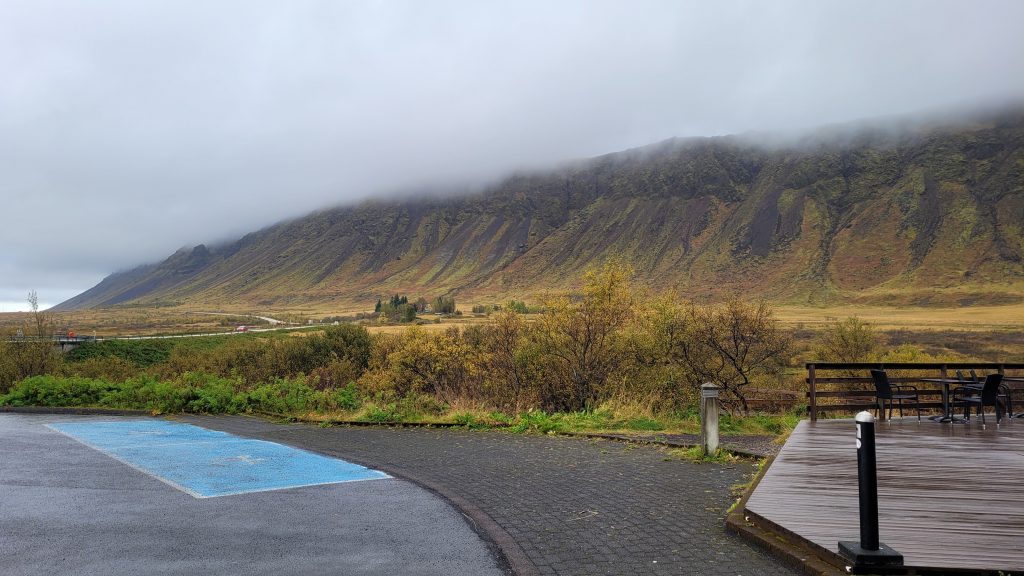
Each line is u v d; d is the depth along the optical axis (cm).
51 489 762
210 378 1938
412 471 884
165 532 579
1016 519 561
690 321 2084
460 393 2219
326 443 1169
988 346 7875
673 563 494
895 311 18475
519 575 468
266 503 693
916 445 952
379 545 542
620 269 2102
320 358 4581
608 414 1570
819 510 589
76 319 19412
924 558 459
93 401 1867
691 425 1448
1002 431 1096
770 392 2066
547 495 729
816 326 10138
